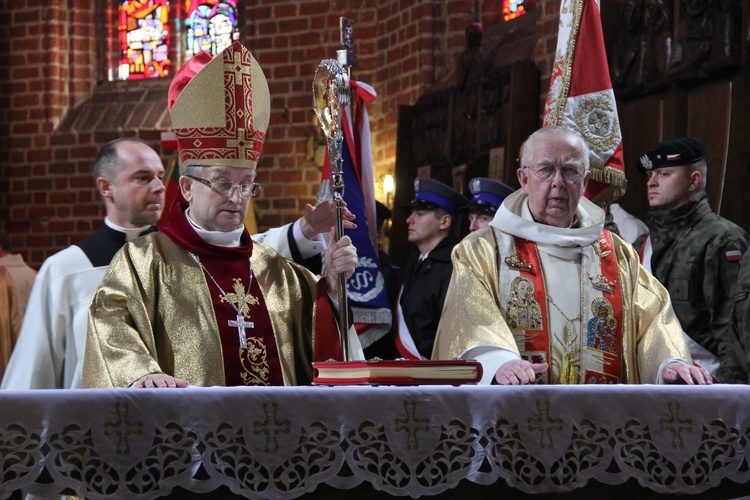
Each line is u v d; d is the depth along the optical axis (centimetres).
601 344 441
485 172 1090
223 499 310
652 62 814
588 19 527
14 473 287
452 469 310
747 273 532
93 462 291
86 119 1470
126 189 512
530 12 1149
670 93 799
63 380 498
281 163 1359
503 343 408
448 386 315
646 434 327
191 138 416
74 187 1460
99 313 386
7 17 1501
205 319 406
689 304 589
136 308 392
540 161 442
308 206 472
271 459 299
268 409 301
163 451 295
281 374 413
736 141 750
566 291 443
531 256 446
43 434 289
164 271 408
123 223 518
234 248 421
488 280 441
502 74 1056
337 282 416
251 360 408
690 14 775
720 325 581
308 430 302
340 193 416
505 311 439
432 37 1231
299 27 1364
